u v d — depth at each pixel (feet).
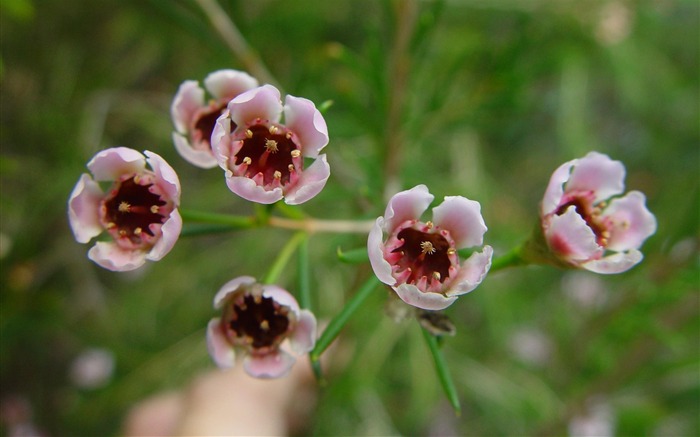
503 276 0.91
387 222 0.38
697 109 1.00
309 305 0.43
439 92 0.60
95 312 1.00
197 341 0.92
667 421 1.05
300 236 0.46
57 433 1.13
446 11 0.85
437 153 0.89
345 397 0.79
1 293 0.74
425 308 0.37
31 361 1.12
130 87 1.00
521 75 0.61
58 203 0.88
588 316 0.87
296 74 0.70
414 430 1.08
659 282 0.64
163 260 0.97
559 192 0.40
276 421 0.72
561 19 0.79
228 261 0.94
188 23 0.58
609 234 0.42
